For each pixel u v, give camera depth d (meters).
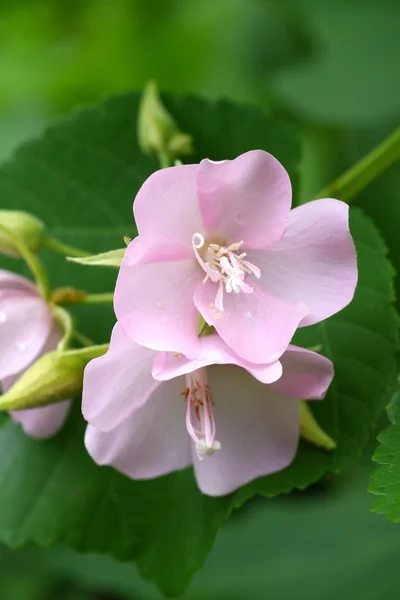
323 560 0.49
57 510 0.45
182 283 0.41
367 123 0.53
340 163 0.53
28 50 0.56
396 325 0.44
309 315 0.41
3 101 0.56
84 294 0.44
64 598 0.53
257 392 0.42
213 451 0.41
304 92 0.53
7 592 0.53
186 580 0.44
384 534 0.49
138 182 0.48
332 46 0.54
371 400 0.43
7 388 0.44
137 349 0.40
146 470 0.42
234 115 0.48
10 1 0.57
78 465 0.45
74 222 0.48
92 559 0.51
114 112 0.48
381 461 0.40
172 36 0.56
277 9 0.56
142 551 0.44
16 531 0.45
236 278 0.40
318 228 0.41
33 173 0.48
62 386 0.42
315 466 0.43
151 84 0.47
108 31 0.56
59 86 0.56
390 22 0.54
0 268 0.47
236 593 0.49
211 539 0.44
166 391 0.41
